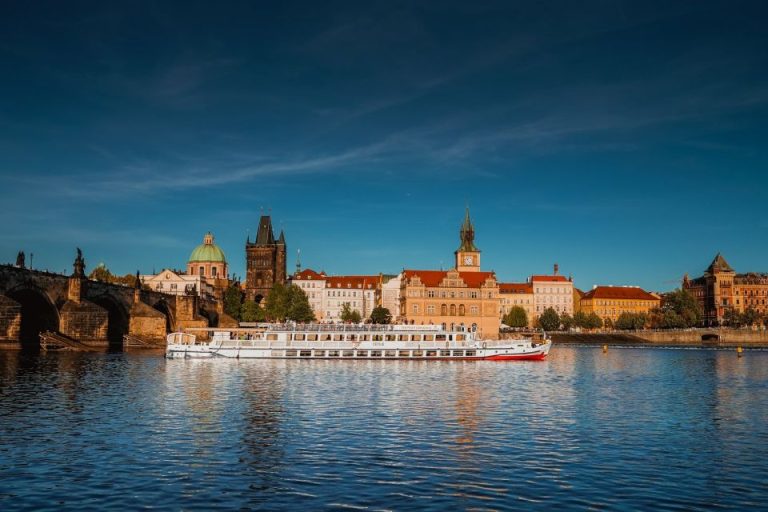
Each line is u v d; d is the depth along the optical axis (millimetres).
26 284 134625
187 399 69375
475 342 138625
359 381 89812
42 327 149750
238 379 90688
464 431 53094
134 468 40562
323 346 134750
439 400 71125
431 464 42281
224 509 33469
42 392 72500
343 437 50062
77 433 50438
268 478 38844
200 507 33719
